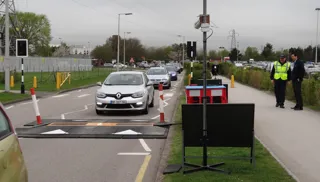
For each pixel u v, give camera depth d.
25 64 60.53
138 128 10.67
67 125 11.23
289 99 17.70
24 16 87.81
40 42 90.19
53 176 6.39
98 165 7.07
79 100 20.12
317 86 15.03
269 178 5.69
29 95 21.59
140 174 6.49
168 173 6.18
